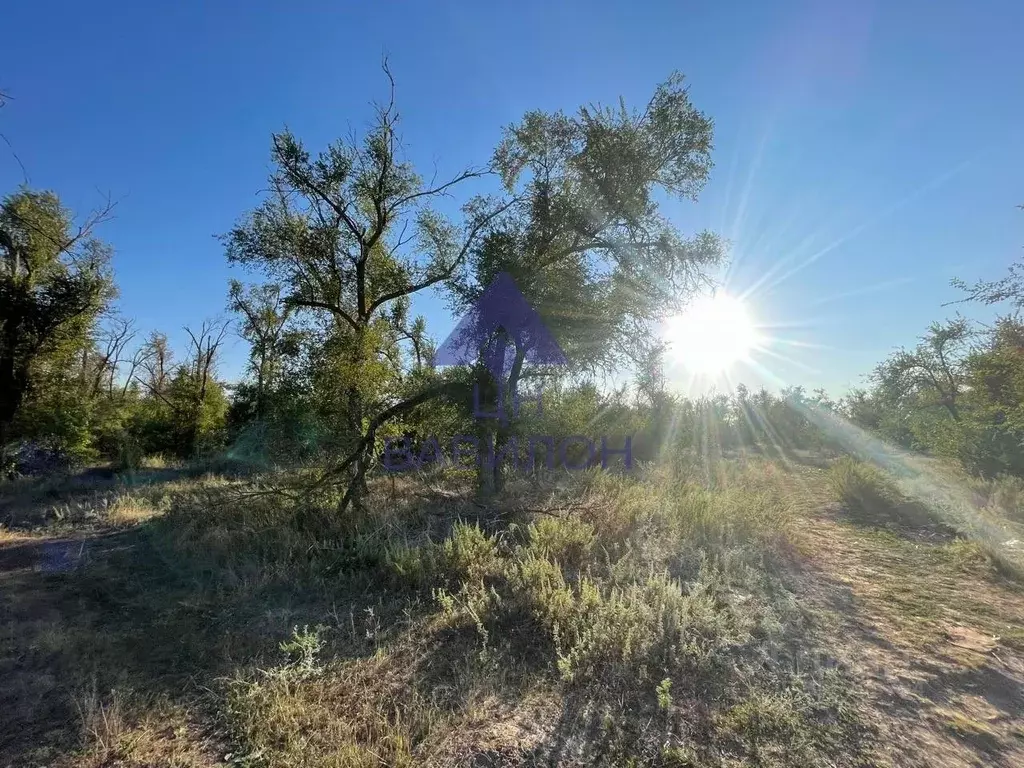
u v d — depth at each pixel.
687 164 10.22
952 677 3.73
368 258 12.94
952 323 19.45
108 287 19.22
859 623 4.61
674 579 5.45
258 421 14.02
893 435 21.67
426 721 3.21
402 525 7.39
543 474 11.12
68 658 4.07
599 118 9.70
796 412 25.95
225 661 4.04
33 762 2.95
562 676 3.67
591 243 10.18
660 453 15.28
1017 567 5.84
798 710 3.34
